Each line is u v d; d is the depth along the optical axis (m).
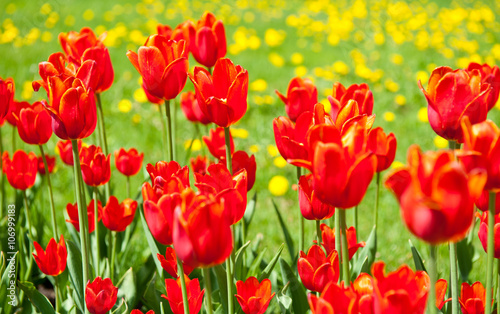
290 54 5.64
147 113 3.89
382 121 3.88
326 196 1.23
